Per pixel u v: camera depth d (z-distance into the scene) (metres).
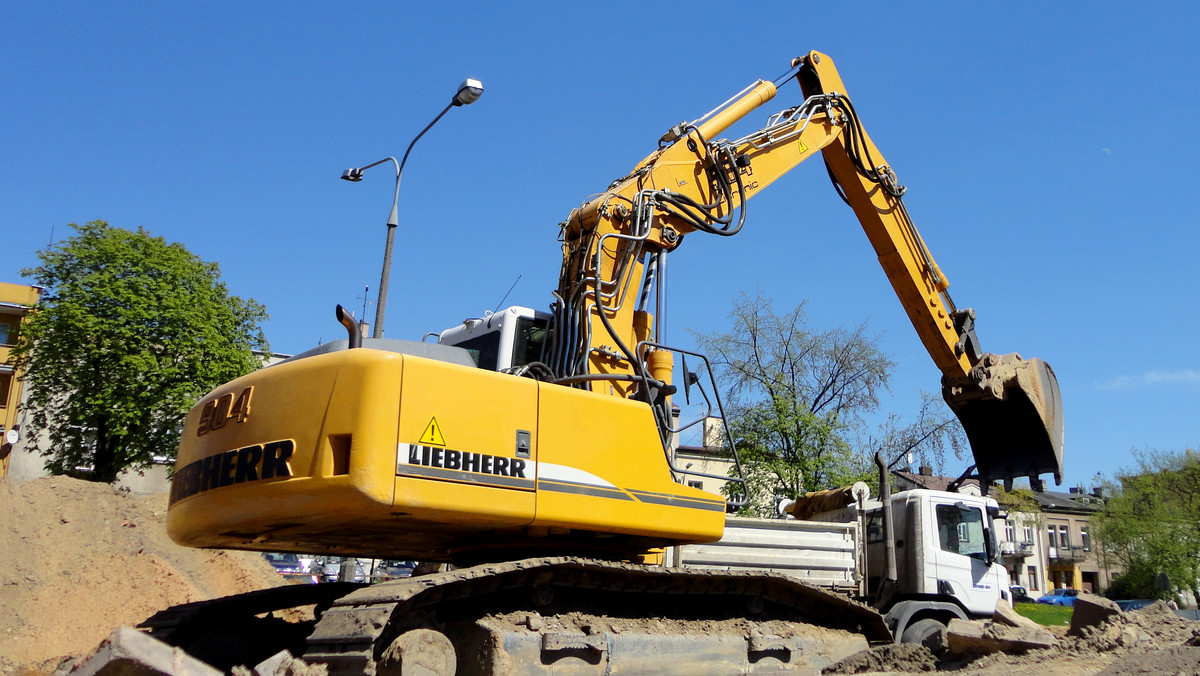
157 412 27.48
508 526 6.54
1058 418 11.52
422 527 6.56
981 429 11.74
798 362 26.14
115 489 16.61
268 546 7.85
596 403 6.98
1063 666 7.55
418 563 9.29
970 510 11.73
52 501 15.13
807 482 23.19
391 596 5.63
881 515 11.81
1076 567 61.16
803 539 10.97
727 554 10.41
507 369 7.80
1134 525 46.66
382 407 5.85
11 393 38.16
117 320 26.92
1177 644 8.04
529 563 6.33
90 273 27.95
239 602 7.69
